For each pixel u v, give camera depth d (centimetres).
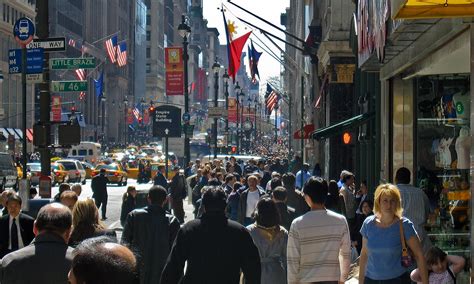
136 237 1077
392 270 884
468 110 1631
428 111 1775
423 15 979
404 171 1247
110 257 356
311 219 906
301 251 904
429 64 1473
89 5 13625
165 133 4503
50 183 1853
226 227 805
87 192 5147
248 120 10450
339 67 3334
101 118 14225
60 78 10525
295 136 4816
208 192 811
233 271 801
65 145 1848
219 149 8238
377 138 2406
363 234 907
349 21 3312
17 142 9338
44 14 1838
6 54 9531
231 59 3588
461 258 1102
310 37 4238
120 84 15838
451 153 1628
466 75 1669
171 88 5472
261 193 1778
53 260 620
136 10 17800
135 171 7738
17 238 1163
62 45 1820
